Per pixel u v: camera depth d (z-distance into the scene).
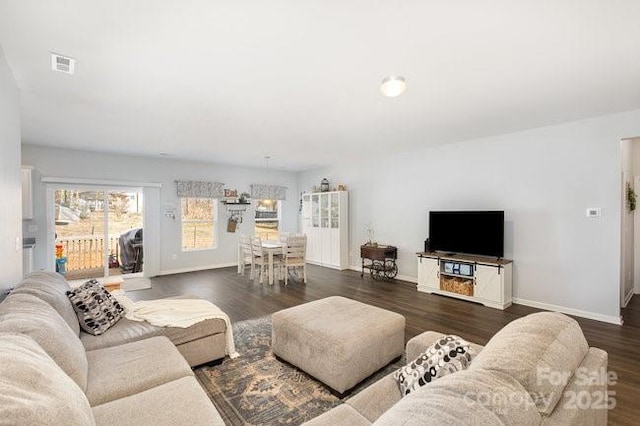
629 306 4.16
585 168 3.70
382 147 5.28
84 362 1.68
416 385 1.44
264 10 1.67
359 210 6.65
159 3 1.61
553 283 3.97
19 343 1.19
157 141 4.77
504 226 4.39
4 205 2.15
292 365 2.56
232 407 2.06
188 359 2.46
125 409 1.40
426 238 5.37
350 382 2.14
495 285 4.09
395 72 2.43
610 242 3.56
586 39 1.96
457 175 4.91
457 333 3.29
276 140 4.73
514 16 1.73
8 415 0.82
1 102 2.04
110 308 2.45
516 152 4.27
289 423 1.92
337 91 2.81
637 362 2.64
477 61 2.25
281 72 2.42
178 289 5.10
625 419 1.93
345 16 1.73
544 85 2.68
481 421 0.72
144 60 2.23
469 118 3.63
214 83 2.62
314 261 7.48
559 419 0.92
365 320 2.50
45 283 2.26
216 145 5.06
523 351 1.03
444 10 1.67
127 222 6.09
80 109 3.26
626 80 2.57
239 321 3.61
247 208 7.56
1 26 1.79
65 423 0.95
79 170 5.44
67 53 2.12
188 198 6.75
